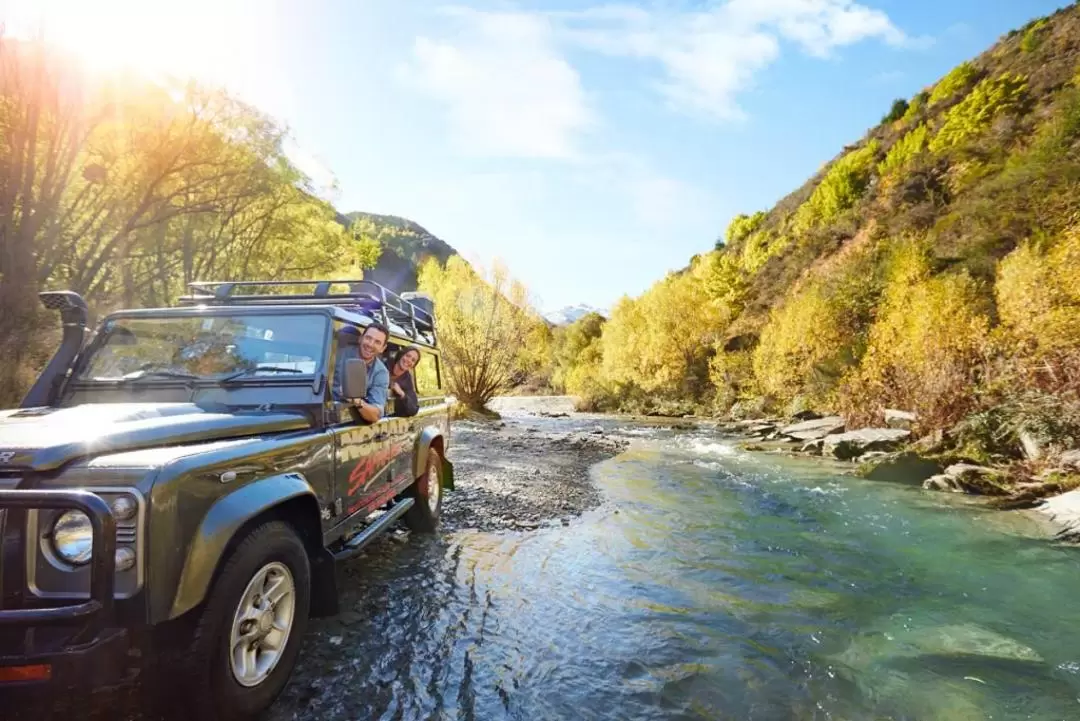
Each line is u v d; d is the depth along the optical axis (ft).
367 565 16.42
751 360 99.14
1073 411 31.65
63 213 39.52
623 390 124.98
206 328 12.74
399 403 16.96
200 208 44.88
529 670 10.81
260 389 11.91
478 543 19.01
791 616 13.87
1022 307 41.27
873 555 18.80
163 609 7.16
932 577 16.72
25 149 33.42
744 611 14.11
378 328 13.70
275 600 9.18
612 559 17.95
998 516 24.13
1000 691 10.41
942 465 33.65
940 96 180.45
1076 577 16.72
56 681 6.75
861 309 75.36
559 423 81.15
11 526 7.18
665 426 77.66
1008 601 14.93
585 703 9.77
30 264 32.78
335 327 12.88
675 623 13.28
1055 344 36.63
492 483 29.07
